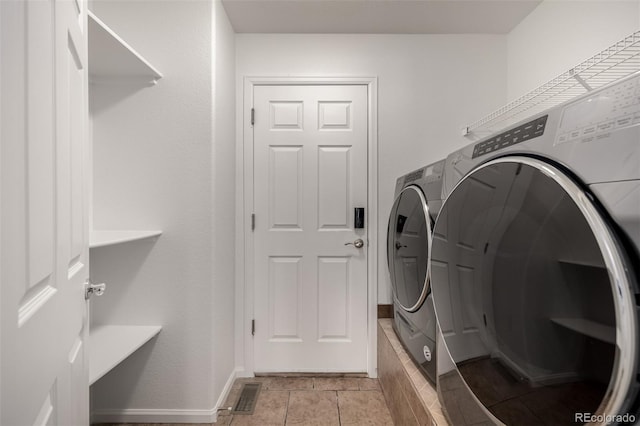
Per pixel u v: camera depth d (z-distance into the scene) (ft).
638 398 1.68
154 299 5.84
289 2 6.32
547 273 2.16
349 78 7.40
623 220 1.77
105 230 5.86
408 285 5.26
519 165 2.44
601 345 1.80
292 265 7.45
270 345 7.43
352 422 5.74
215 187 5.98
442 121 7.47
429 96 7.47
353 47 7.44
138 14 5.87
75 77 2.85
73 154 2.77
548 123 2.37
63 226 2.50
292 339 7.45
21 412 1.79
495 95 7.47
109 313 5.84
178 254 5.85
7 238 1.64
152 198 5.86
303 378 7.28
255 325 7.41
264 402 6.34
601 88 2.02
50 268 2.22
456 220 3.34
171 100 5.84
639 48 4.32
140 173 5.86
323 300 7.45
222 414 5.98
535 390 2.27
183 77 5.85
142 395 5.81
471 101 7.47
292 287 7.45
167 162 5.86
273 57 7.39
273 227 7.45
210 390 5.80
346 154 7.47
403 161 7.45
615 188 1.82
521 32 6.97
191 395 5.81
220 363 6.28
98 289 3.26
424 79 7.46
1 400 1.58
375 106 7.42
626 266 1.72
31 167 1.92
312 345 7.44
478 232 2.94
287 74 7.39
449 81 7.47
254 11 6.59
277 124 7.44
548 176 2.15
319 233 7.45
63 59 2.49
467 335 3.13
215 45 5.96
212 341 5.84
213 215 5.89
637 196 1.71
